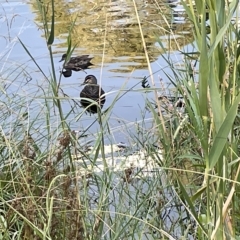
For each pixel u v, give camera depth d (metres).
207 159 2.07
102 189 2.58
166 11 5.20
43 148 3.13
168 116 3.44
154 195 2.76
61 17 11.58
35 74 5.22
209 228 2.21
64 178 2.50
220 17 2.22
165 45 7.03
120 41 9.61
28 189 2.36
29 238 2.28
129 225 2.62
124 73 7.76
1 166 2.77
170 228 2.72
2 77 3.95
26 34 9.07
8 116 3.35
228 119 1.98
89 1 12.63
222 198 2.12
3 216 2.59
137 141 3.46
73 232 2.30
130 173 2.72
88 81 6.38
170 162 2.93
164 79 5.87
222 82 2.19
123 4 11.52
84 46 9.48
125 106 5.71
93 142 3.45
